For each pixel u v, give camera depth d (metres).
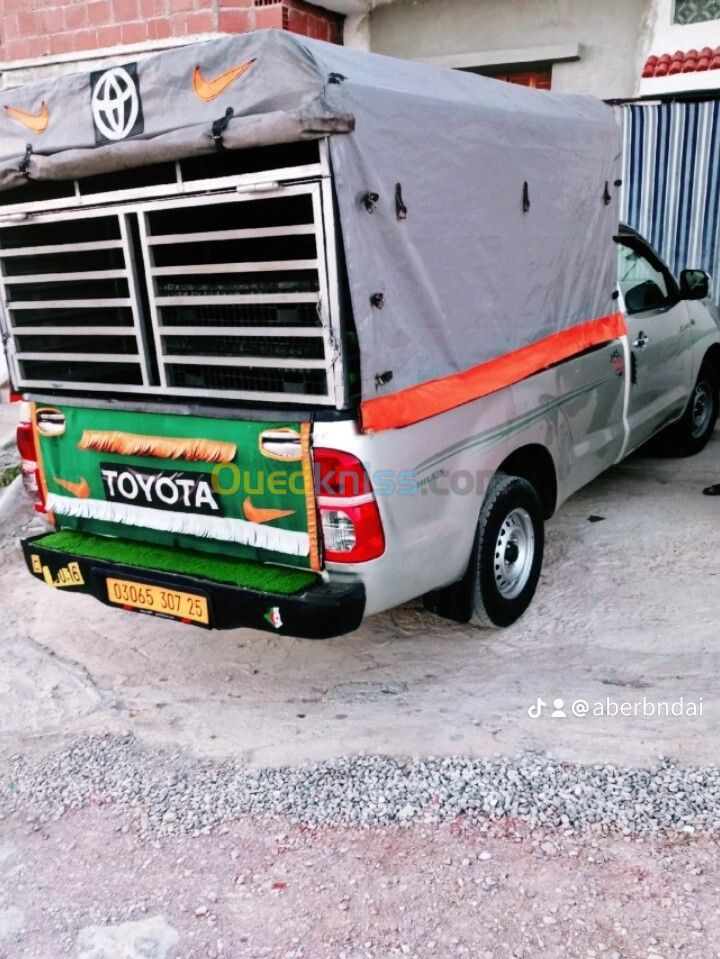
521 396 3.97
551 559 4.79
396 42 7.85
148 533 3.66
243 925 2.49
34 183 3.67
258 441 3.19
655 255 5.69
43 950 2.45
